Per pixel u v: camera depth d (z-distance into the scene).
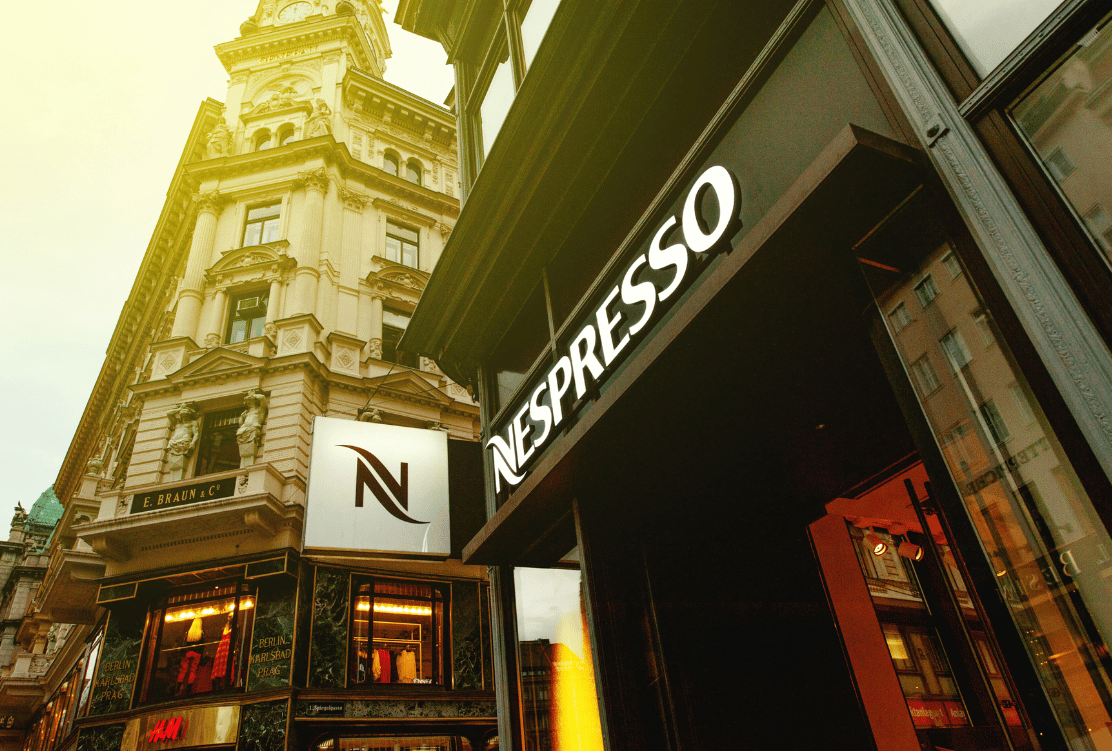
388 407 15.88
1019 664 2.06
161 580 12.60
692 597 4.64
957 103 2.54
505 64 7.48
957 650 6.18
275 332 15.59
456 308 7.11
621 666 4.25
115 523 12.56
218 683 11.81
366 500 7.70
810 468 5.01
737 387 3.97
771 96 3.60
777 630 4.77
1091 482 1.92
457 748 12.61
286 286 16.69
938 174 2.52
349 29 22.72
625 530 4.80
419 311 7.45
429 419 16.34
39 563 39.34
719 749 4.03
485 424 6.80
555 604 5.08
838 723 4.53
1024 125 2.30
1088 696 1.88
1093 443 1.92
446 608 13.80
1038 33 2.27
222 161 18.80
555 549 5.30
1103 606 1.87
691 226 3.72
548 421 5.11
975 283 2.35
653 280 4.29
